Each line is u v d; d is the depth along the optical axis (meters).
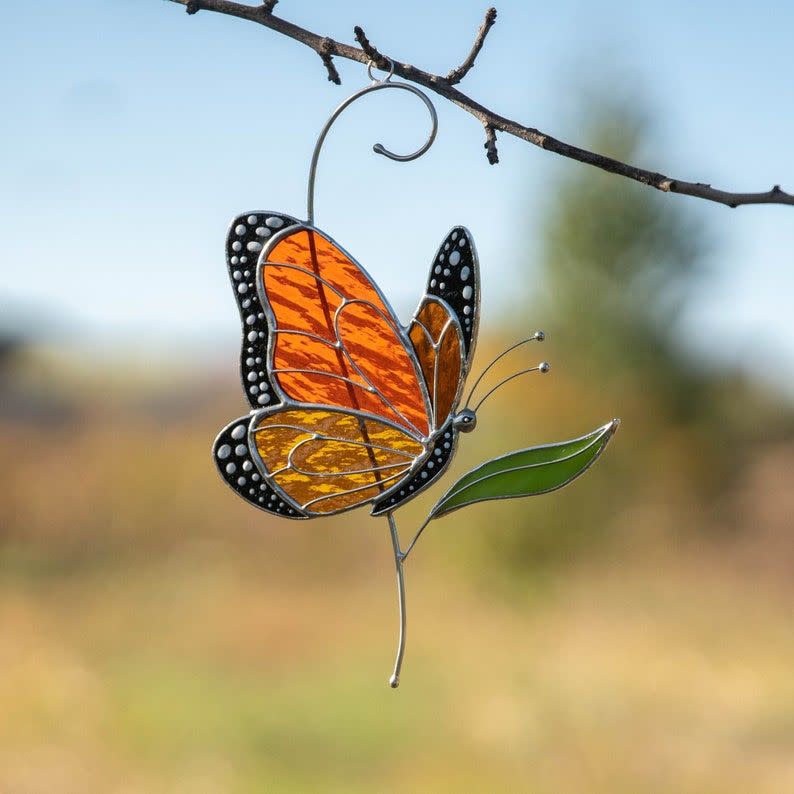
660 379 7.66
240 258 1.94
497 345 7.08
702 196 1.98
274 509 1.96
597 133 7.45
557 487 1.98
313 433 1.96
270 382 1.95
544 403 7.17
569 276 7.45
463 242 1.96
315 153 1.96
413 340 1.96
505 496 1.98
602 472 7.58
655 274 7.51
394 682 1.97
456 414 1.97
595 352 7.47
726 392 8.25
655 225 7.41
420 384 1.96
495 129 2.00
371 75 2.01
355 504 1.97
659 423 7.71
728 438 8.20
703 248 7.60
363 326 1.95
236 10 2.03
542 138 1.99
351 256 1.94
